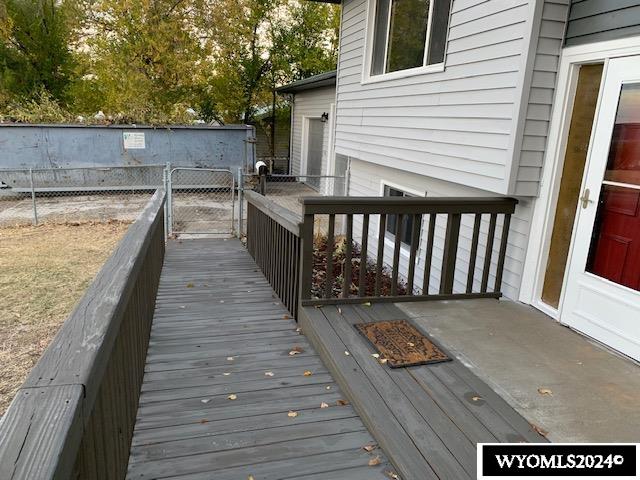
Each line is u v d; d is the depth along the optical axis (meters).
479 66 3.91
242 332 3.65
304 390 2.77
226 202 10.78
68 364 1.29
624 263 2.98
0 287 5.26
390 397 2.45
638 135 2.86
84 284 5.41
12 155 10.23
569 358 2.91
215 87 16.00
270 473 2.06
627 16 2.87
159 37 13.38
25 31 13.69
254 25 15.84
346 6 7.01
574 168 3.43
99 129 10.64
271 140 17.20
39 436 0.98
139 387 2.68
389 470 2.08
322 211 3.52
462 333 3.24
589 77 3.28
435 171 4.71
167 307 4.19
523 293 3.85
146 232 3.12
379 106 5.98
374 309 3.65
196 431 2.36
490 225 3.85
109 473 1.66
